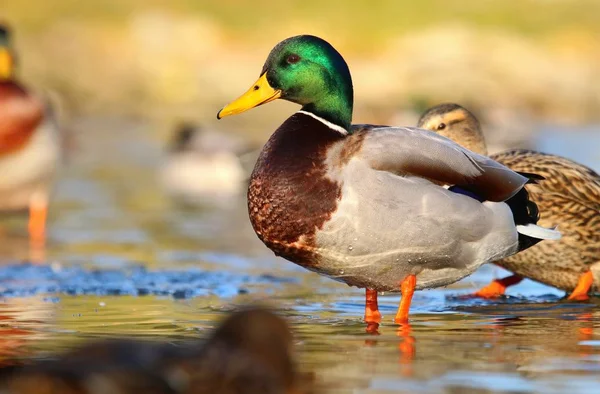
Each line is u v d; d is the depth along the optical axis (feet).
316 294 39.09
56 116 55.62
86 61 126.41
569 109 119.75
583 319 34.63
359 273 33.30
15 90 53.67
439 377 26.53
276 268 44.98
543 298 39.01
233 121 114.93
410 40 138.41
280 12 148.97
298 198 32.04
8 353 28.84
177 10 147.84
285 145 32.71
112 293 39.01
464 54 129.49
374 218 32.04
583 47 139.95
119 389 20.61
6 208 55.42
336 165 32.19
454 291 40.22
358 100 117.29
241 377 21.98
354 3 152.05
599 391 25.43
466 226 33.04
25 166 53.72
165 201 69.15
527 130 98.22
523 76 126.41
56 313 34.88
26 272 43.21
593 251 39.24
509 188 33.71
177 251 49.49
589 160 79.77
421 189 32.37
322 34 141.38
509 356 28.81
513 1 154.40
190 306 36.42
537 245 38.81
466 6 151.74
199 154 82.43
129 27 139.23
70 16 142.20
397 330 32.42
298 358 28.40
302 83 33.68
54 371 20.70
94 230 55.72
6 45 54.95
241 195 76.79
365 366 27.55
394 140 32.83
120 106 119.24
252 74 127.65
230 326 23.56
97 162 85.66
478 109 101.40
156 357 21.50
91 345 21.94
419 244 32.78
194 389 21.39
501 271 44.88
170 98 122.42
